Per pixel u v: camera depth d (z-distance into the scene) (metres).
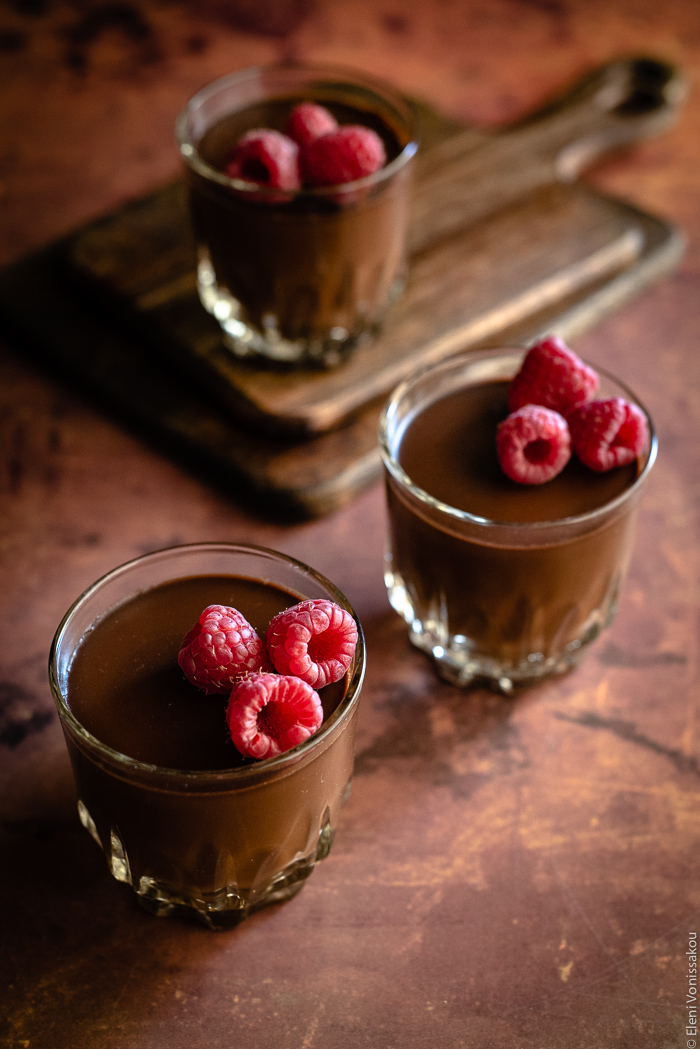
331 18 0.92
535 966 0.55
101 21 0.91
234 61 0.88
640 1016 0.54
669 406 0.71
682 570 0.66
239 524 0.67
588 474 0.60
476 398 0.63
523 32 0.92
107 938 0.56
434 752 0.60
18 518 0.66
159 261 0.74
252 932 0.56
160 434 0.69
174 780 0.52
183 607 0.57
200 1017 0.54
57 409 0.71
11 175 0.80
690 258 0.78
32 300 0.74
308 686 0.52
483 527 0.58
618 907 0.57
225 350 0.70
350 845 0.58
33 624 0.63
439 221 0.77
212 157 0.70
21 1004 0.54
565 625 0.61
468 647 0.62
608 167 0.83
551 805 0.59
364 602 0.64
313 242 0.67
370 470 0.68
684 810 0.59
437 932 0.56
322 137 0.66
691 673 0.63
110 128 0.83
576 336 0.74
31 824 0.58
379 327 0.72
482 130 0.82
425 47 0.90
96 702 0.55
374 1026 0.54
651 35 0.92
